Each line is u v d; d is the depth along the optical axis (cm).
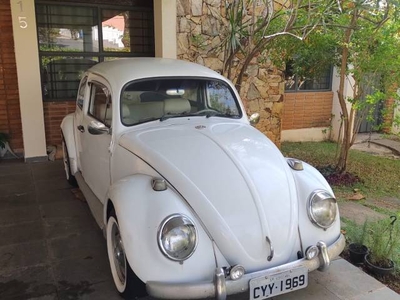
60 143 629
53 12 593
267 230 234
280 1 623
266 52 633
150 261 214
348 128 559
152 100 324
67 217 388
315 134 870
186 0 630
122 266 258
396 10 452
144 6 650
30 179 506
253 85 712
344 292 270
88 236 348
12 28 574
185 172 247
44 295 261
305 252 239
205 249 221
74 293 264
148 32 664
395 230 357
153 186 238
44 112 612
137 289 240
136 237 220
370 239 342
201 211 229
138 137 292
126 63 360
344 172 573
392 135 848
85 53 626
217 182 244
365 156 724
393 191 530
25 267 295
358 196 497
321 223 251
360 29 485
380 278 296
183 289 210
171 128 306
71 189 469
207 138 286
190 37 646
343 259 315
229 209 233
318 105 859
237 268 215
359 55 504
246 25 589
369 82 523
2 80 589
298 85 830
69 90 628
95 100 370
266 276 223
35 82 569
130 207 230
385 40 475
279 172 267
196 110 340
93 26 623
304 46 538
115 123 310
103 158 335
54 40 602
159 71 337
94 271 291
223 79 360
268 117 742
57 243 334
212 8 650
